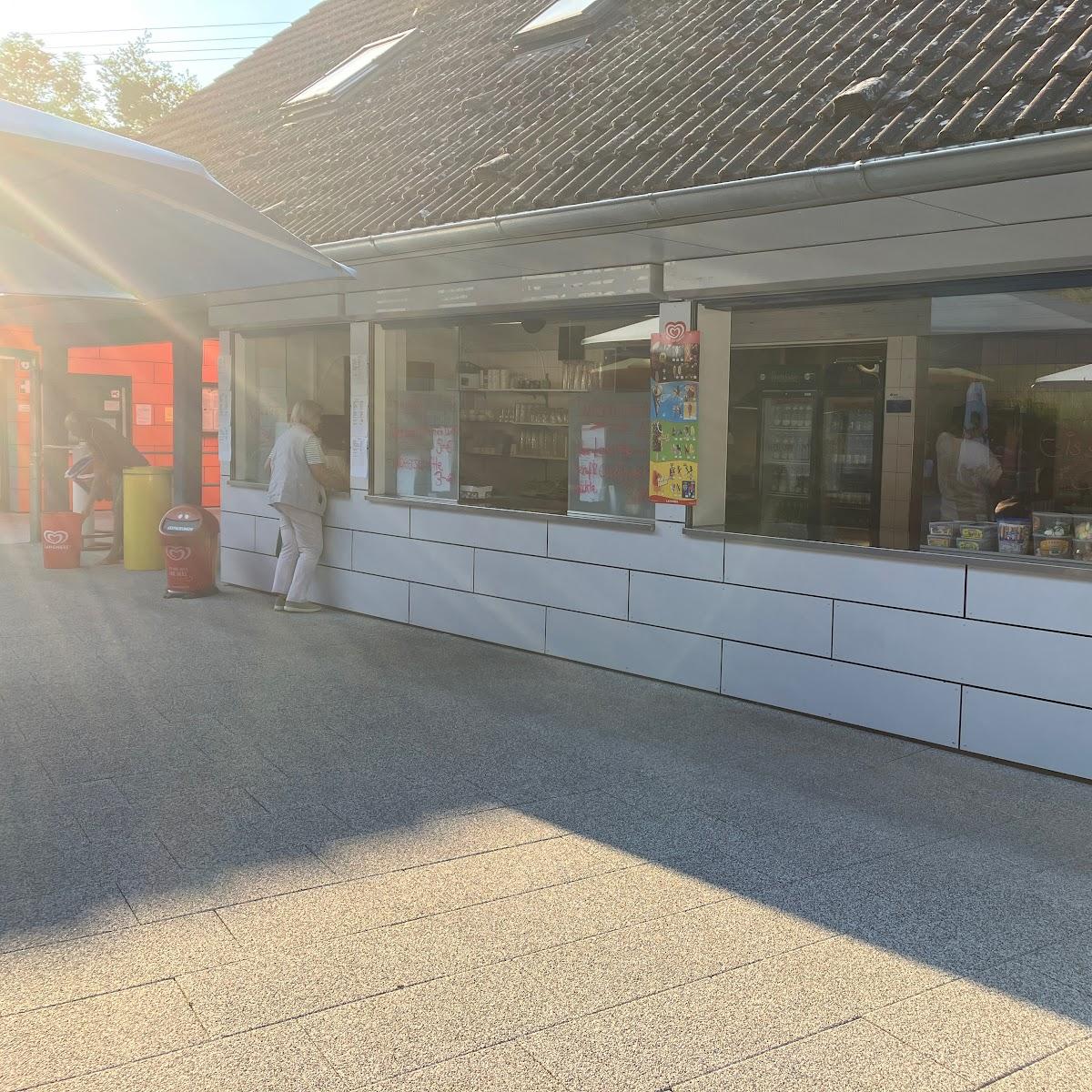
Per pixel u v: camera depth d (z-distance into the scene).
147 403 17.03
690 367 6.69
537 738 5.80
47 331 13.12
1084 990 3.28
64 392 13.37
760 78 6.93
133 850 4.26
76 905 3.76
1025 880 4.08
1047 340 5.33
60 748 5.52
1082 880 4.09
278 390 10.23
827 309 6.33
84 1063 2.83
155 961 3.38
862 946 3.54
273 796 4.89
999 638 5.39
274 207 9.17
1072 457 5.31
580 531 7.43
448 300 8.04
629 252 6.54
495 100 9.48
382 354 8.99
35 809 4.68
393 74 12.29
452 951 3.47
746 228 5.75
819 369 6.94
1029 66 5.08
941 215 5.25
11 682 6.79
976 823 4.66
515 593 7.92
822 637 6.13
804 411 7.01
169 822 4.56
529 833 4.50
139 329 11.63
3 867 4.07
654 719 6.17
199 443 11.07
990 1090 2.77
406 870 4.11
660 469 6.90
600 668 7.38
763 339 6.71
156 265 6.77
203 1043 2.93
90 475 12.68
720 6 9.09
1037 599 5.24
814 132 5.50
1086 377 5.22
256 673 7.13
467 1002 3.16
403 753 5.52
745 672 6.53
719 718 6.20
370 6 15.48
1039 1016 3.13
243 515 10.52
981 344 5.59
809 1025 3.06
